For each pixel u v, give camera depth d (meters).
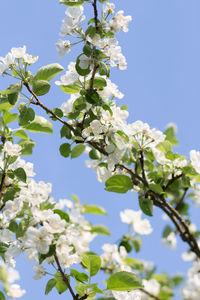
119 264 1.79
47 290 1.49
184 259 1.89
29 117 1.55
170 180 1.61
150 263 1.86
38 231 1.40
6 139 1.63
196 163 1.60
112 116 1.55
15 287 1.68
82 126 1.59
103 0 1.54
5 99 1.61
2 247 1.53
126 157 1.58
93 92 1.56
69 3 1.52
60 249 1.42
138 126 1.58
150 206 1.54
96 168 1.75
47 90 1.55
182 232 1.55
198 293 1.70
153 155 1.58
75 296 1.45
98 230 1.91
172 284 1.82
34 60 1.55
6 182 1.55
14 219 1.54
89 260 1.50
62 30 1.54
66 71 1.61
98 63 1.54
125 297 1.49
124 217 1.88
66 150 1.62
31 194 1.45
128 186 1.57
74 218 1.82
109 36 1.55
